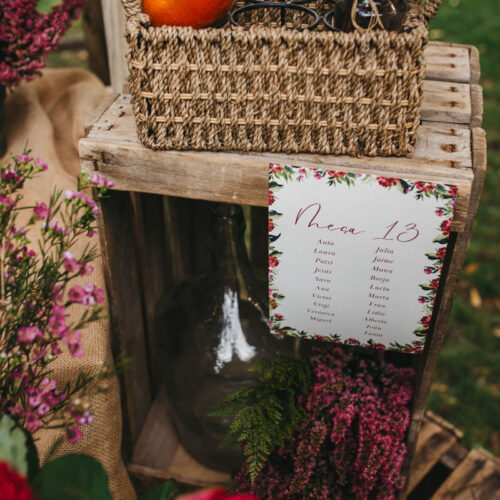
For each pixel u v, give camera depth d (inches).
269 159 36.7
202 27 35.0
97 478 24.1
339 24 35.4
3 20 45.9
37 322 30.9
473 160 35.9
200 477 51.9
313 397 44.6
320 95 34.4
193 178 38.0
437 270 36.9
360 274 38.3
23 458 24.2
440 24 173.3
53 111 58.4
